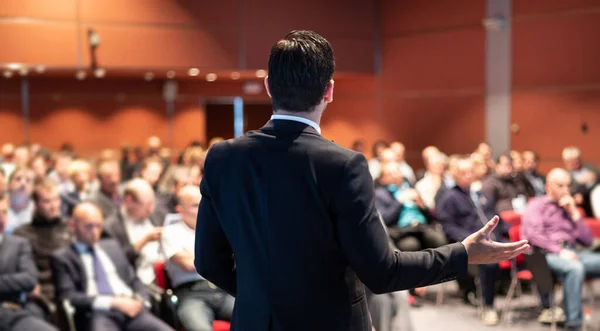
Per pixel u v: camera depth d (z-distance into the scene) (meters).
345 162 1.52
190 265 4.17
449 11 11.54
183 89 13.26
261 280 1.56
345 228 1.50
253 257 1.57
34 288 4.23
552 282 5.61
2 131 12.47
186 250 4.23
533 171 9.20
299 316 1.53
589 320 6.15
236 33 11.06
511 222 6.96
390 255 1.51
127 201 5.14
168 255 4.23
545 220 5.96
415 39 11.97
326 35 11.83
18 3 9.83
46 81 12.62
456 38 11.48
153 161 7.72
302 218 1.52
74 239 4.47
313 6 11.66
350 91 12.92
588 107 9.98
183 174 6.80
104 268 4.31
